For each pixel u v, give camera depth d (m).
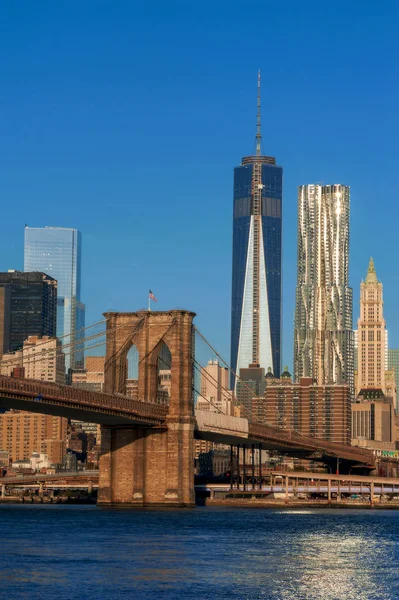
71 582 174.62
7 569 187.12
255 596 166.38
